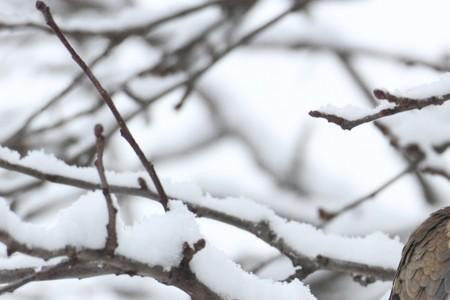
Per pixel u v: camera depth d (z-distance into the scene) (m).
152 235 7.81
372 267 9.71
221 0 14.67
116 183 9.62
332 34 18.98
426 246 8.50
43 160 9.38
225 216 9.80
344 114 8.07
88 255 7.44
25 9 17.66
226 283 7.92
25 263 7.95
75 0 19.23
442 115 12.30
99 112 15.48
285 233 9.80
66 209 7.55
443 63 16.81
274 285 7.98
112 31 13.45
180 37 16.30
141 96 13.95
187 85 13.44
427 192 16.81
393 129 12.13
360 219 16.16
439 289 8.29
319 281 16.36
